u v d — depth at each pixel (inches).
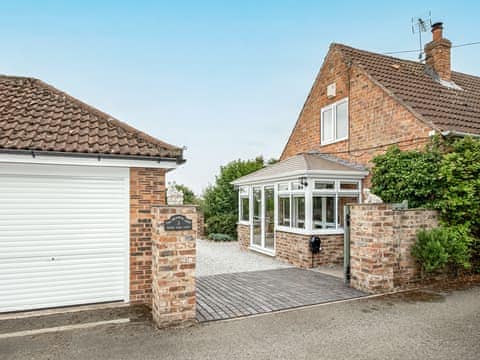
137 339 196.2
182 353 177.9
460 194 322.0
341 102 513.3
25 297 244.1
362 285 300.8
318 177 424.2
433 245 292.7
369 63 501.4
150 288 271.6
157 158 265.7
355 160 478.9
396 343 188.7
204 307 254.7
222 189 813.2
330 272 390.0
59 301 251.9
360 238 304.7
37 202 248.4
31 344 190.2
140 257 270.2
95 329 212.4
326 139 550.9
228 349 182.5
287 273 385.1
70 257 255.1
